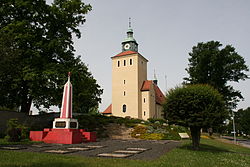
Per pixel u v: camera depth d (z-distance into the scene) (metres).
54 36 25.50
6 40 17.33
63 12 24.52
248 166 8.81
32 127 23.09
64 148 12.66
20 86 23.19
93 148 12.98
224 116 13.70
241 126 70.88
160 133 27.42
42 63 22.83
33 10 23.28
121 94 52.38
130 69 52.62
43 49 23.22
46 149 11.95
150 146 15.08
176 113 14.16
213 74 43.44
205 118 13.32
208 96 13.81
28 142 15.76
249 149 21.47
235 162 9.56
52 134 17.28
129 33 57.75
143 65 56.16
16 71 20.67
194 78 45.16
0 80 21.78
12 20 23.31
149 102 51.44
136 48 57.78
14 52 17.64
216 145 19.91
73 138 16.59
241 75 43.16
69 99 18.95
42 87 22.47
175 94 14.62
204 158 10.28
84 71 26.70
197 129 14.36
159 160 8.94
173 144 17.77
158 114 59.38
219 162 9.28
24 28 22.16
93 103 48.84
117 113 51.78
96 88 46.62
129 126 29.69
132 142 18.75
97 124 29.44
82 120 29.09
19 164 7.14
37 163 7.39
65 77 22.16
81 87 27.39
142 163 7.86
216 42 45.06
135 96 50.47
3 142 14.88
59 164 7.26
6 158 8.17
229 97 43.00
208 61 43.38
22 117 23.75
